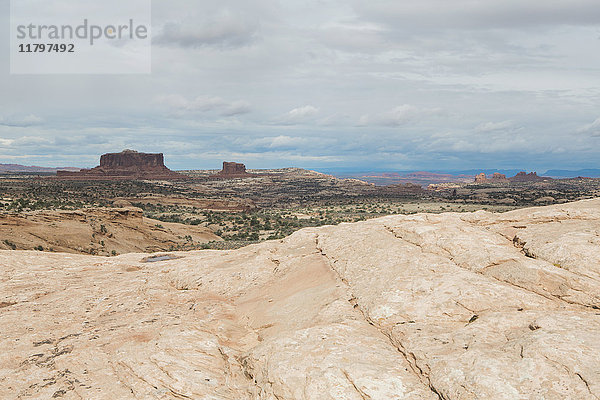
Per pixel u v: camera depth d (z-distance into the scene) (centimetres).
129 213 8425
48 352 1123
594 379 658
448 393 716
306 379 812
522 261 1112
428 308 1009
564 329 804
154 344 1087
